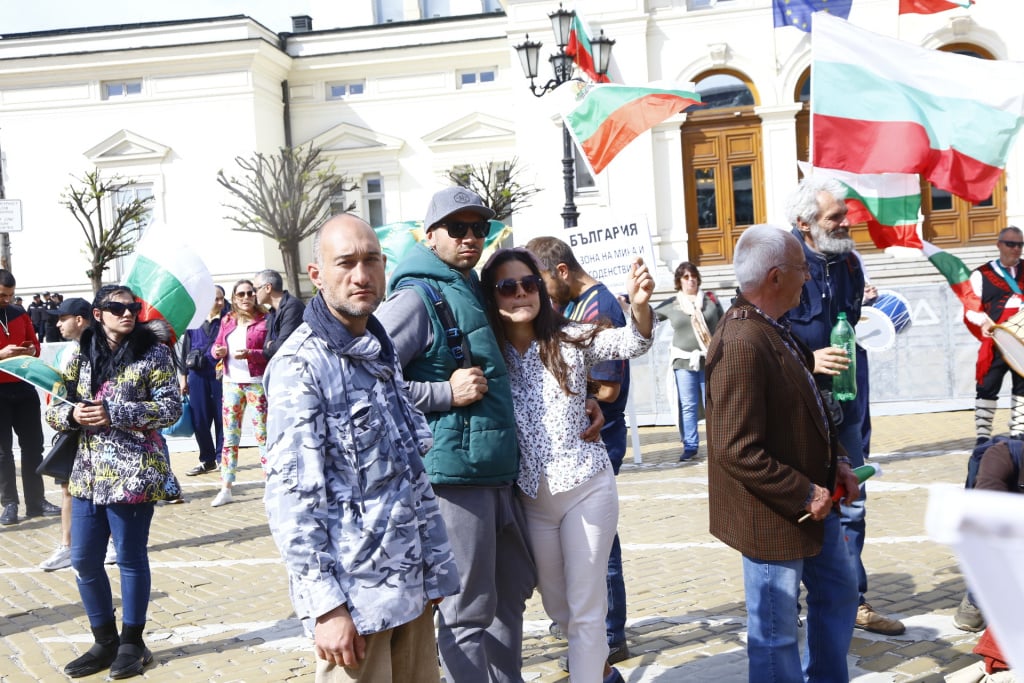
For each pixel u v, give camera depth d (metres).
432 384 3.43
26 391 9.45
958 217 22.92
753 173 23.94
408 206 31.61
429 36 31.61
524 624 5.36
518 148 24.69
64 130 30.78
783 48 23.53
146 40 30.58
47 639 5.57
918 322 13.02
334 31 31.92
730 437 3.30
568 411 3.76
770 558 3.33
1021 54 22.67
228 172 30.28
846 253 4.29
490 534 3.54
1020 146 22.47
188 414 11.51
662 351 13.74
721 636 4.94
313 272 2.83
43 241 30.84
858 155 5.28
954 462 9.23
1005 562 0.92
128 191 30.64
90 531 4.95
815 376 4.13
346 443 2.68
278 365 2.71
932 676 4.27
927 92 5.27
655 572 6.17
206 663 5.00
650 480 9.45
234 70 30.20
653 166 23.84
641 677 4.45
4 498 9.34
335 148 31.80
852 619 3.70
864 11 23.08
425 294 3.55
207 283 6.73
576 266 4.53
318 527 2.59
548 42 24.39
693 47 23.94
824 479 3.41
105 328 4.98
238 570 6.94
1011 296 7.73
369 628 2.62
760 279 3.41
